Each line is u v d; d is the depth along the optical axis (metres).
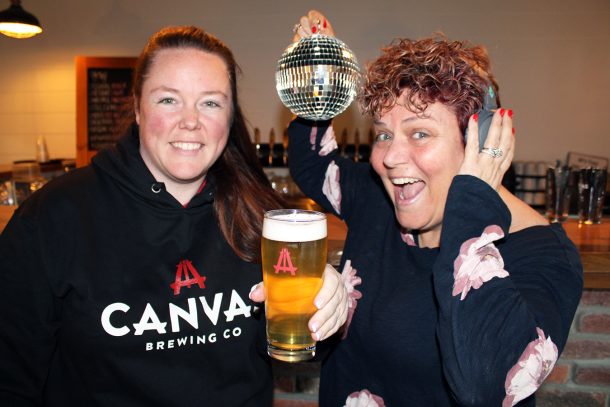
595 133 4.41
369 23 4.46
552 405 1.69
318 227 0.82
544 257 0.93
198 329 1.11
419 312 1.07
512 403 0.83
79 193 1.10
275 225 0.81
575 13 4.30
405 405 1.08
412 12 4.42
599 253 1.51
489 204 0.89
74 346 1.06
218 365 1.13
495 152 0.91
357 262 1.23
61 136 4.93
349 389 1.17
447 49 0.97
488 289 0.84
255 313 1.16
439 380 1.04
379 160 1.06
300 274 0.81
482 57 1.00
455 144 0.97
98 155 1.16
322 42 1.07
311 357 0.86
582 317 1.63
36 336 1.04
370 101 1.02
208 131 1.07
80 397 1.07
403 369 1.07
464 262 0.86
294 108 1.14
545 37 4.35
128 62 4.66
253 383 1.18
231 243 1.16
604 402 1.66
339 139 4.36
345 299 0.92
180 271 1.11
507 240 0.98
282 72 1.11
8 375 1.02
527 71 4.39
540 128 4.45
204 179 1.20
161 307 1.08
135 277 1.08
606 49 4.31
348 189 1.38
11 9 3.64
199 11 4.62
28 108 4.93
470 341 0.83
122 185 1.10
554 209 2.17
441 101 0.94
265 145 4.46
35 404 1.06
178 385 1.09
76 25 4.76
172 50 1.06
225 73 1.09
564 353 1.66
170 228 1.12
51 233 1.04
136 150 1.13
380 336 1.09
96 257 1.06
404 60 0.99
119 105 4.68
